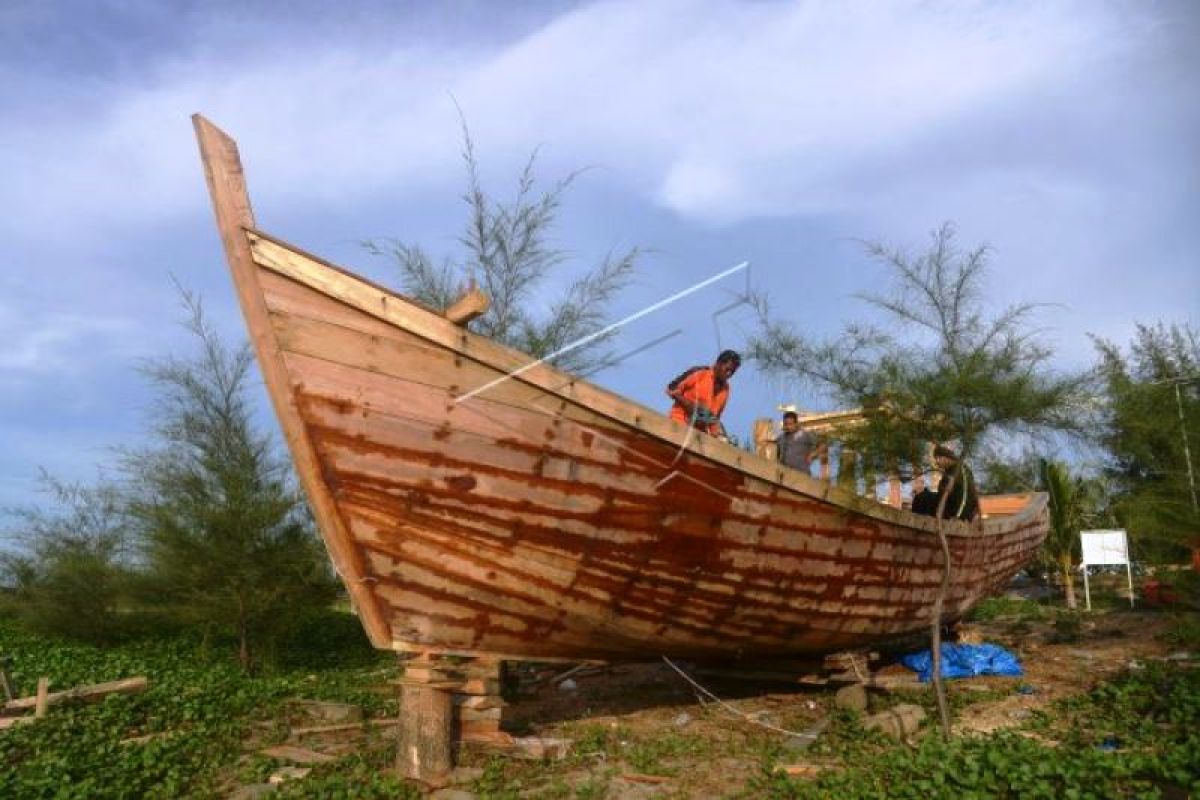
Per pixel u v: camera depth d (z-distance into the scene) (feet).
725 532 23.32
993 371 28.09
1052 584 68.80
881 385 29.17
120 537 50.80
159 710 30.09
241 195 17.93
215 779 22.47
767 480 23.38
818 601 26.99
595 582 22.26
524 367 19.61
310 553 43.60
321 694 34.60
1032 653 37.73
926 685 30.42
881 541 28.07
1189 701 23.61
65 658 42.93
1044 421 27.89
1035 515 48.39
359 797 19.80
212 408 44.11
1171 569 34.19
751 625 26.30
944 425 28.55
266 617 43.42
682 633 25.17
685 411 28.50
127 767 22.82
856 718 25.91
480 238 37.11
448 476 19.67
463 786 20.66
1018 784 17.48
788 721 27.02
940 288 29.35
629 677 36.29
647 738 25.05
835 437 30.91
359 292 18.30
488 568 20.94
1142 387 32.86
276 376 18.13
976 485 35.53
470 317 18.97
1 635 50.03
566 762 22.35
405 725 21.58
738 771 21.52
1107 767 18.15
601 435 20.75
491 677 23.26
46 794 20.59
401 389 18.92
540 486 20.48
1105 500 53.47
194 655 46.11
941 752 20.13
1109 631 43.60
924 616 33.12
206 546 42.11
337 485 19.21
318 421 18.60
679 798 19.52
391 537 19.94
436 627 21.34
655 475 21.65
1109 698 26.61
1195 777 17.81
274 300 17.95
